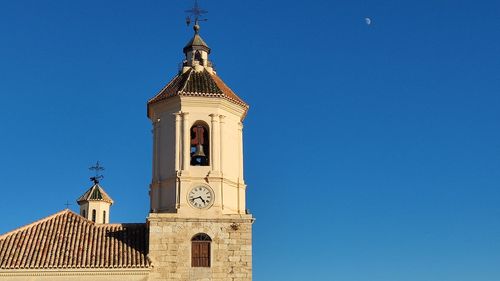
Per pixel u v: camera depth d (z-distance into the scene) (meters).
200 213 37.88
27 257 35.84
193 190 38.22
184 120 39.31
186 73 42.38
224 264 37.12
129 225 40.06
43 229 38.91
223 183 38.69
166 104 40.09
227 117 40.34
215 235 37.53
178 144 38.97
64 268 35.12
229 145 39.91
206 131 39.69
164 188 38.78
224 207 38.34
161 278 36.31
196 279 36.62
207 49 44.28
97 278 35.47
